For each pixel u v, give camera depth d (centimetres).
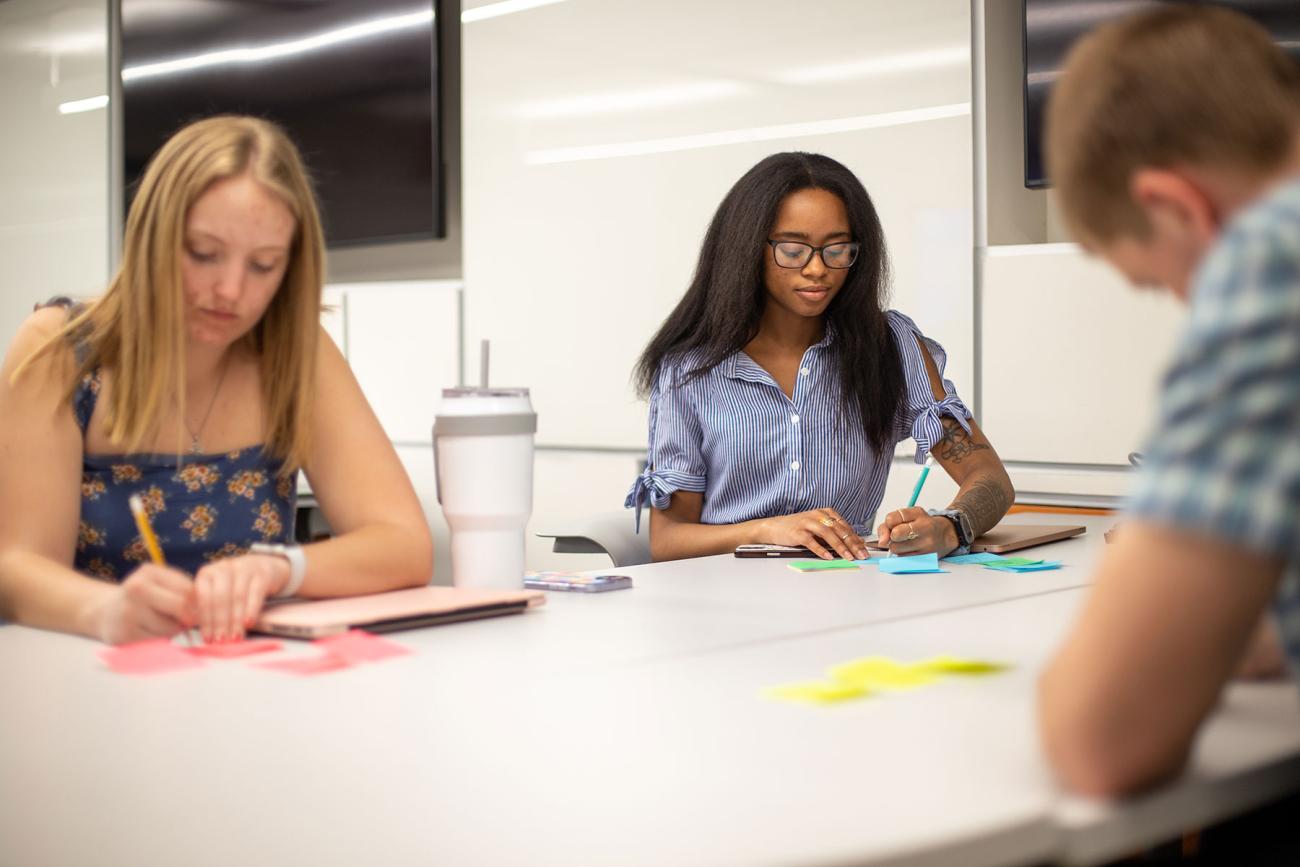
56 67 523
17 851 63
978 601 132
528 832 64
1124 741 65
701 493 222
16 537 131
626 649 108
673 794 69
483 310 402
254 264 134
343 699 91
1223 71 69
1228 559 60
